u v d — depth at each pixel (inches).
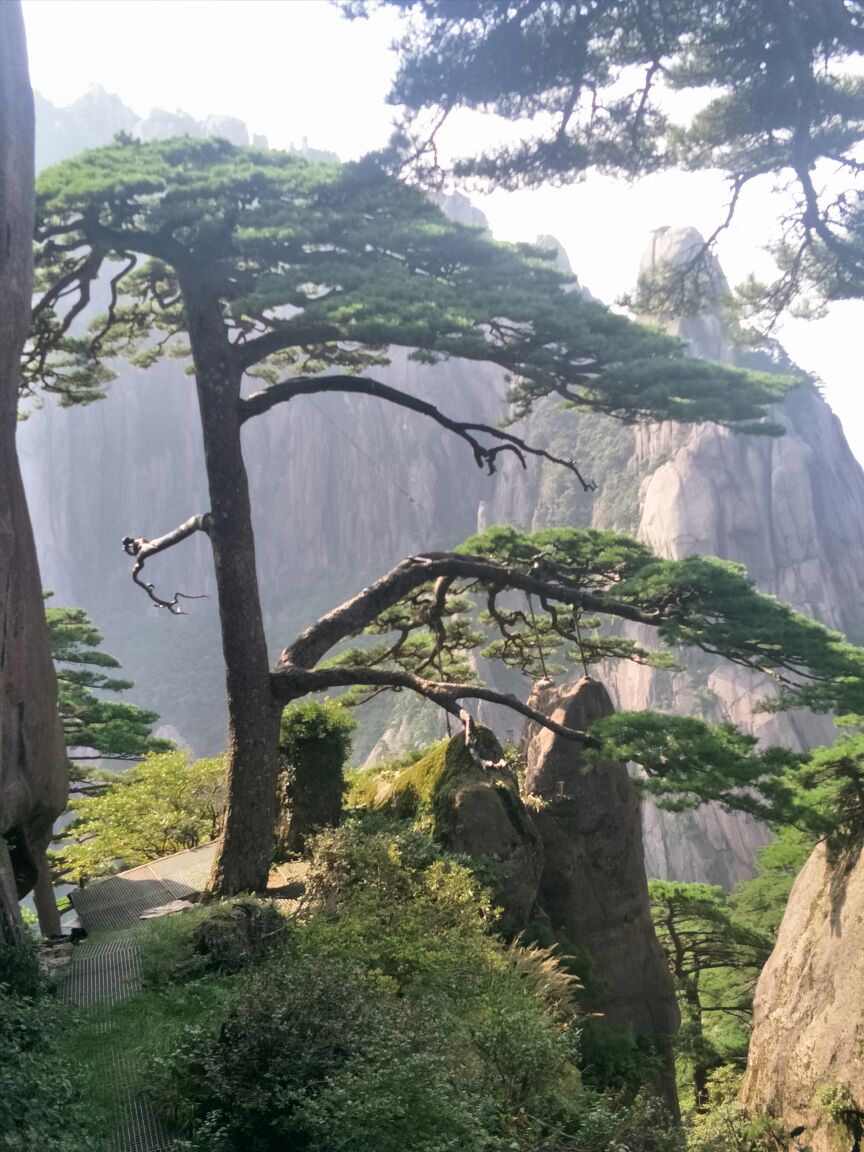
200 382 678.5
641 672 3754.9
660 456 4682.6
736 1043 1206.3
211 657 5984.3
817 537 3978.8
